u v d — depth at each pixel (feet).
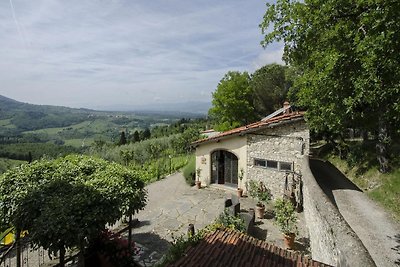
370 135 61.98
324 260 20.06
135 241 29.19
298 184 39.09
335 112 32.12
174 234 30.99
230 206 33.14
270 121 43.24
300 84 41.45
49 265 21.54
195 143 52.24
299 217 35.81
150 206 42.34
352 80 22.77
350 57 22.03
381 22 17.08
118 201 20.39
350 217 30.32
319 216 22.21
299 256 18.22
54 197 19.24
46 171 23.35
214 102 97.09
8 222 19.44
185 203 41.96
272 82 98.48
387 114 27.12
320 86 29.63
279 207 32.81
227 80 97.14
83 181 21.99
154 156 81.25
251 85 101.40
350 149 54.34
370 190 39.06
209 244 18.52
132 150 78.18
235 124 92.94
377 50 17.69
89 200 18.93
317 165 57.93
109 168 25.04
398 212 31.07
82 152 86.99
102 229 19.30
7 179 21.50
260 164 44.98
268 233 31.40
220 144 49.62
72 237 17.02
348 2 21.76
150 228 32.78
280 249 19.04
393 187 35.53
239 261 16.53
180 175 64.39
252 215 30.99
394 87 19.57
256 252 18.02
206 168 52.03
